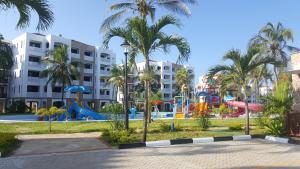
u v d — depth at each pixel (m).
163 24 13.65
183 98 45.19
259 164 8.97
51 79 50.44
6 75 58.59
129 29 13.83
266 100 17.61
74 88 33.66
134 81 65.56
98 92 68.31
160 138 14.48
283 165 8.78
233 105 46.06
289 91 16.75
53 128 20.17
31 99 57.56
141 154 10.74
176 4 16.50
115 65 55.59
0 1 10.71
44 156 10.29
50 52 50.88
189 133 17.16
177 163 9.13
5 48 32.81
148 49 13.76
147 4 17.70
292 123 15.58
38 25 11.33
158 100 39.66
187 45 13.82
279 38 35.19
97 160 9.62
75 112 32.06
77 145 12.62
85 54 67.69
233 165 8.84
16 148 11.76
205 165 8.85
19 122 25.70
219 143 13.84
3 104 61.59
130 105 60.22
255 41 35.66
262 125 18.39
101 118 31.97
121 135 13.41
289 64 16.89
